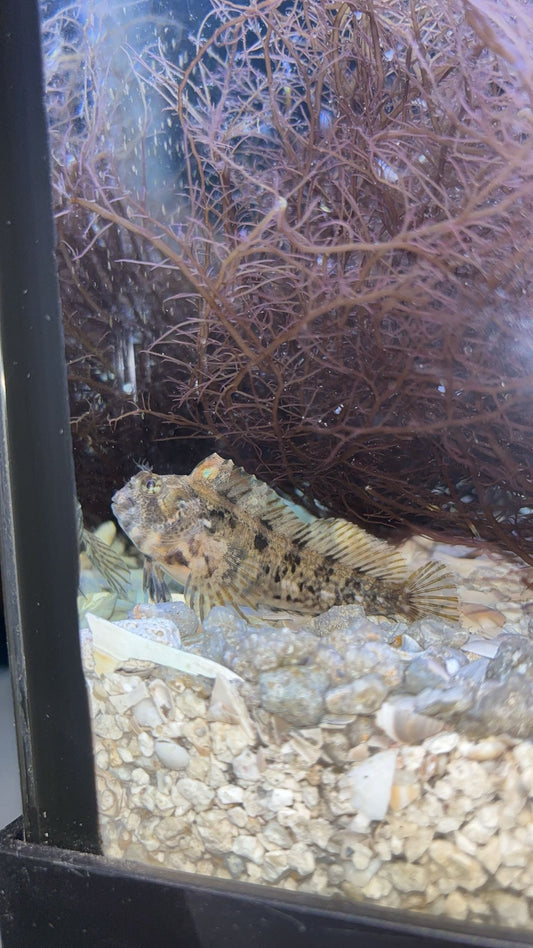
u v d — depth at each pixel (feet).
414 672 0.50
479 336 0.73
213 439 1.01
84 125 0.83
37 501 0.53
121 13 0.87
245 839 0.51
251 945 0.50
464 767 0.46
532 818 0.45
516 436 0.80
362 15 0.76
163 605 0.66
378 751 0.47
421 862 0.47
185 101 0.82
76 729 0.55
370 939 0.47
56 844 0.57
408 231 0.65
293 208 0.80
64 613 0.54
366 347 0.82
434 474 0.98
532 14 0.54
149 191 0.93
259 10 0.77
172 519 0.69
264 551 0.73
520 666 0.47
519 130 0.60
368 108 0.76
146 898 0.53
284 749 0.49
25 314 0.52
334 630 0.64
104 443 0.86
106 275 0.85
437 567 0.76
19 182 0.51
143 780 0.54
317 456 0.93
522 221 0.60
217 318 0.78
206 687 0.52
